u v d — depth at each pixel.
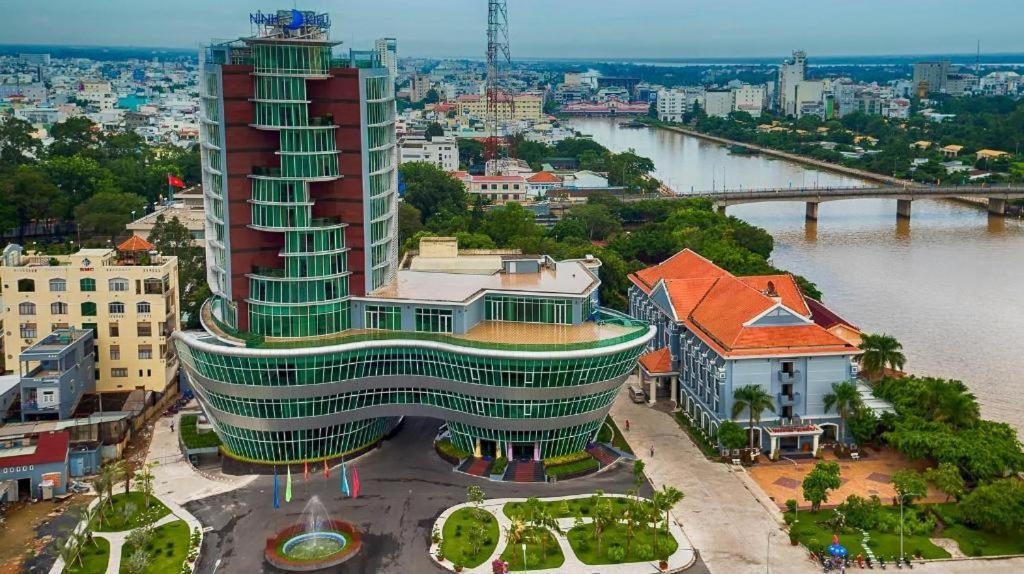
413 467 165.12
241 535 140.50
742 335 169.25
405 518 145.75
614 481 159.00
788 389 170.38
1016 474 149.50
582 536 138.62
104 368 192.38
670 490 135.88
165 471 164.00
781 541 137.88
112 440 168.38
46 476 153.62
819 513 145.50
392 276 179.75
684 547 136.12
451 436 171.50
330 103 162.00
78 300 190.50
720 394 169.38
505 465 162.50
